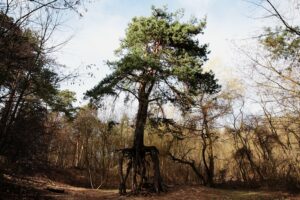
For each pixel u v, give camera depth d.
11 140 16.33
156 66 22.06
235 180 35.62
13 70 12.85
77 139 45.16
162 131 26.73
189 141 38.62
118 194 24.44
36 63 14.09
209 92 25.59
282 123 12.91
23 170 18.39
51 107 19.69
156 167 24.86
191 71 22.52
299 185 26.03
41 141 18.98
